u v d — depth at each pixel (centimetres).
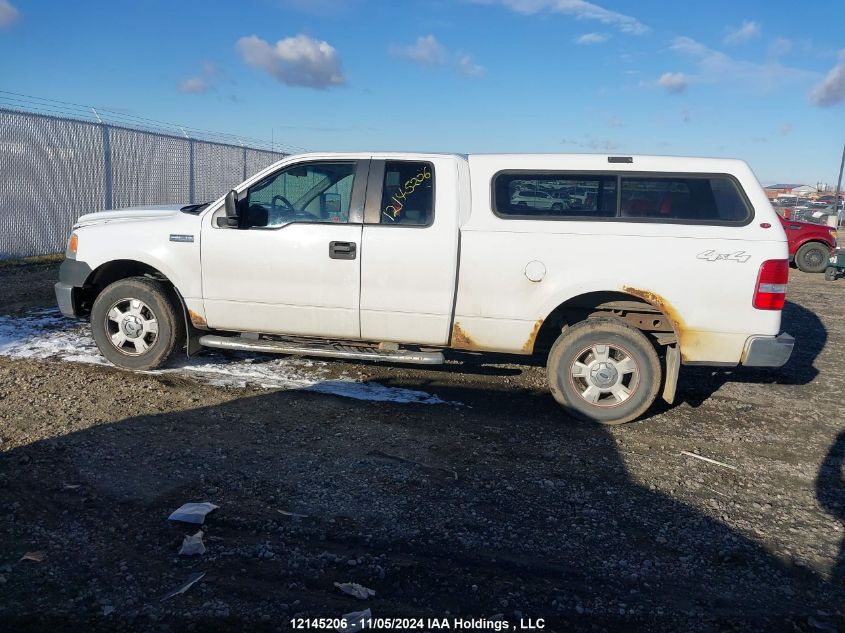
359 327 583
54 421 505
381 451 485
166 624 292
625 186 552
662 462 497
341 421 539
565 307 589
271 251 579
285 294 584
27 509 380
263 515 387
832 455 527
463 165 569
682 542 385
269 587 322
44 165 1277
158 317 615
